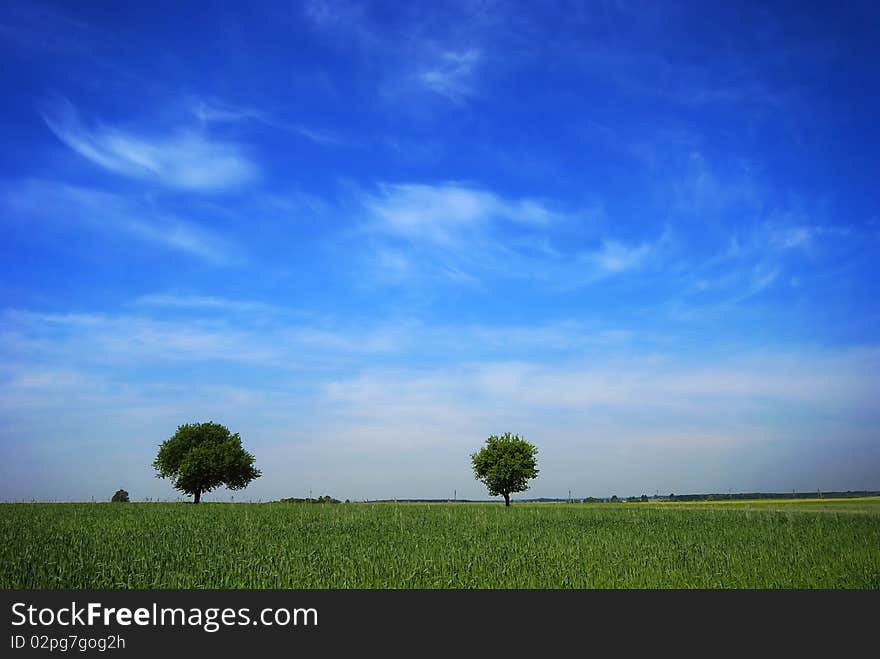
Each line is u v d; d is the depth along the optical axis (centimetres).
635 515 4753
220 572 1988
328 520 3766
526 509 5838
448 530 3300
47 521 3328
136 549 2327
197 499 7731
